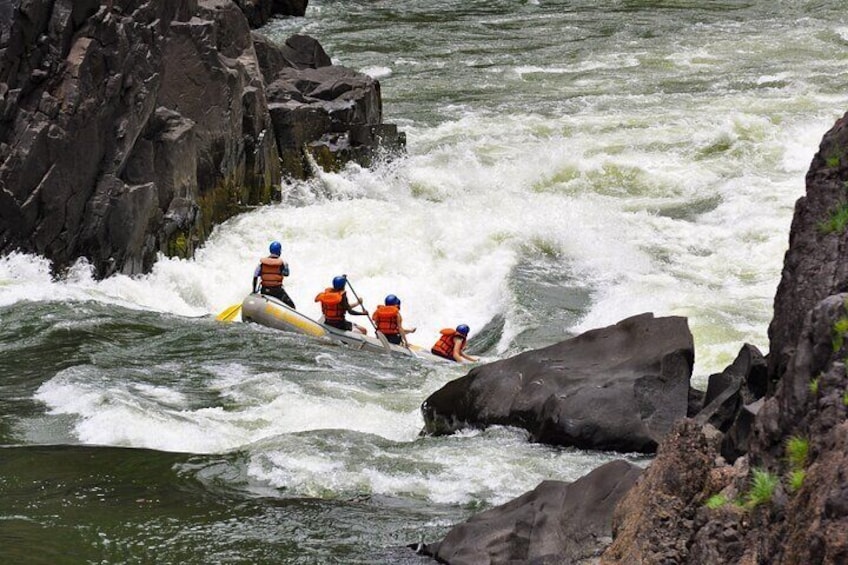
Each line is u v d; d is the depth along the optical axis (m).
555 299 53.16
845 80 85.19
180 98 58.44
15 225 50.66
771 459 18.14
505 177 68.81
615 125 77.12
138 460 30.27
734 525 18.19
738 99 81.38
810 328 18.05
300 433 32.25
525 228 60.72
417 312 55.41
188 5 59.97
